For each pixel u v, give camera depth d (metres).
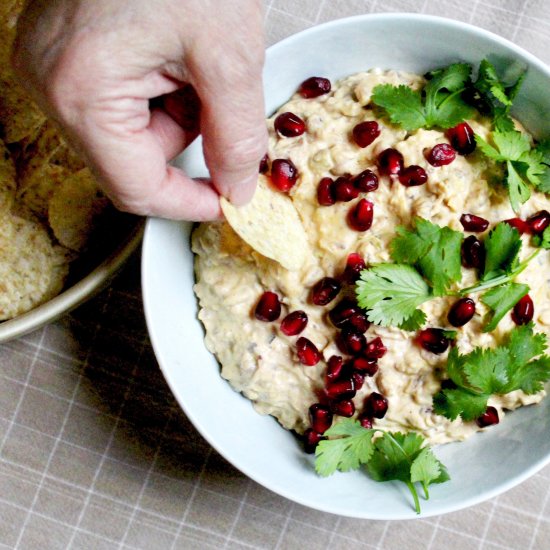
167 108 0.43
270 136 0.46
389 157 0.44
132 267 0.51
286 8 0.50
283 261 0.43
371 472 0.45
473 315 0.45
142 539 0.50
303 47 0.45
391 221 0.45
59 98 0.38
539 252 0.45
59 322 0.51
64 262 0.48
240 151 0.40
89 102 0.38
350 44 0.46
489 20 0.50
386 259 0.44
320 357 0.45
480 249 0.45
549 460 0.45
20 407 0.51
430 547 0.50
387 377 0.45
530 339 0.44
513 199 0.44
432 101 0.45
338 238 0.45
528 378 0.45
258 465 0.45
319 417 0.45
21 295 0.47
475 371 0.44
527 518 0.50
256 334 0.45
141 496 0.51
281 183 0.45
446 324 0.45
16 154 0.48
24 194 0.47
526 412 0.46
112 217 0.48
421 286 0.44
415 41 0.45
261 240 0.43
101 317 0.51
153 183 0.41
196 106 0.42
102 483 0.51
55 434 0.51
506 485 0.45
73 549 0.50
